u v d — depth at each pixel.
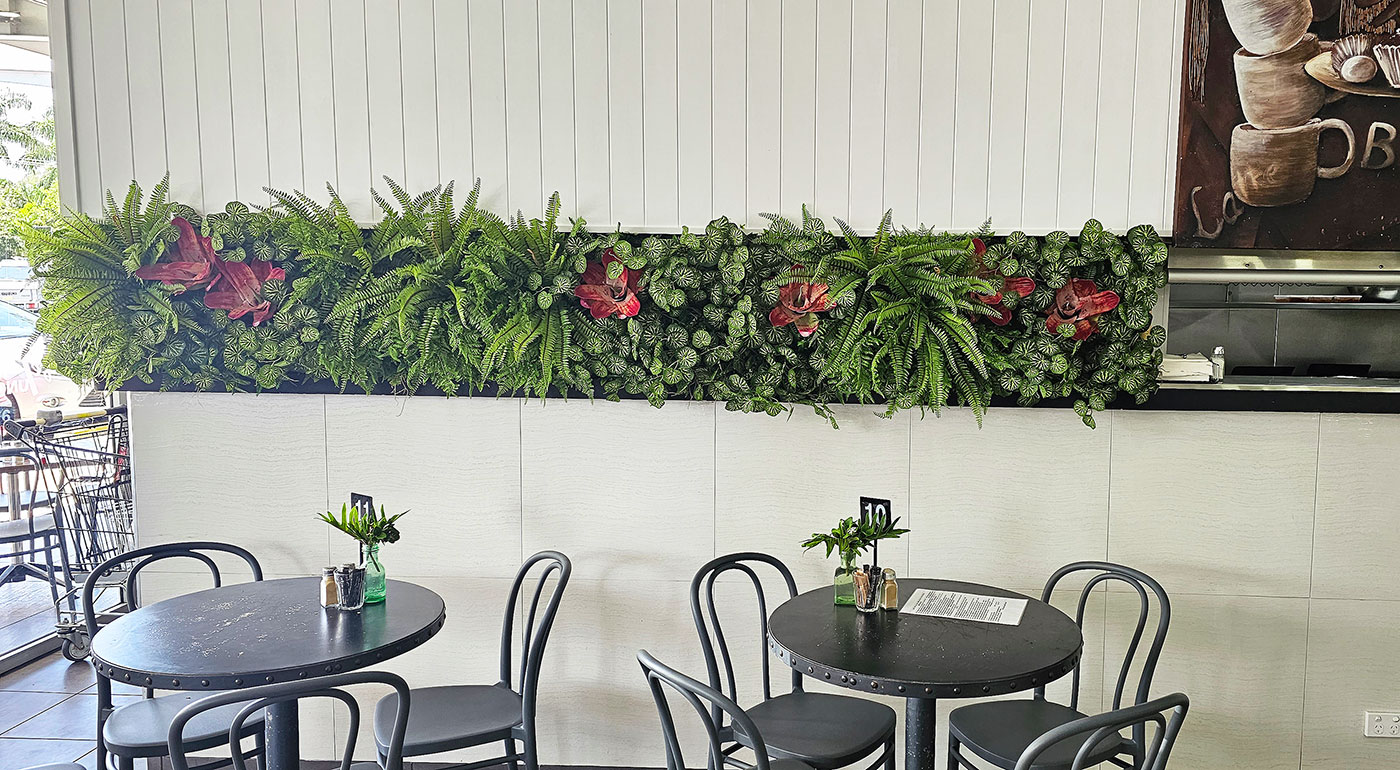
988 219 2.95
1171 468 2.90
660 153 2.99
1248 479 2.88
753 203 2.99
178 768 1.70
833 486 2.98
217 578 2.87
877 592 2.43
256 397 3.05
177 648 2.14
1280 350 3.90
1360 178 2.82
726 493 3.00
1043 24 2.90
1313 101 2.81
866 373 2.77
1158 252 2.77
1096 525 2.93
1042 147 2.93
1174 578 2.92
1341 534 2.88
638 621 3.05
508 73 2.99
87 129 3.04
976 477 2.95
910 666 2.04
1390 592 2.88
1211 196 2.87
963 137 2.94
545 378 2.70
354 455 3.05
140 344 2.83
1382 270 2.93
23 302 3.04
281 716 2.25
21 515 4.16
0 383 4.15
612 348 2.83
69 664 3.93
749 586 3.01
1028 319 2.79
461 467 3.04
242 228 2.85
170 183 3.05
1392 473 2.84
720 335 2.86
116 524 4.24
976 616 2.41
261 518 3.08
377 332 2.75
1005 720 2.46
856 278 2.68
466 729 2.40
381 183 3.04
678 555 3.02
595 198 3.01
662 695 1.94
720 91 2.96
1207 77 2.84
